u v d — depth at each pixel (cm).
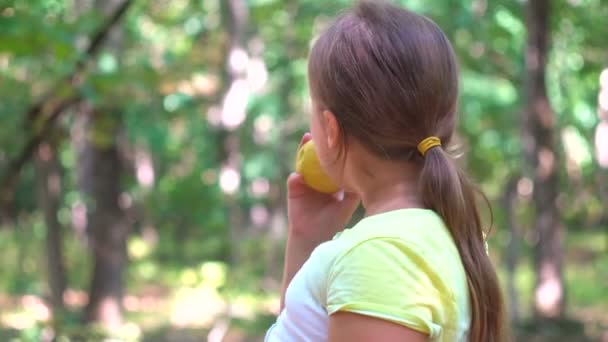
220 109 1798
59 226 1677
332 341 147
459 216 159
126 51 1458
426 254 150
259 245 2327
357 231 157
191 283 2053
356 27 164
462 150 180
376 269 147
